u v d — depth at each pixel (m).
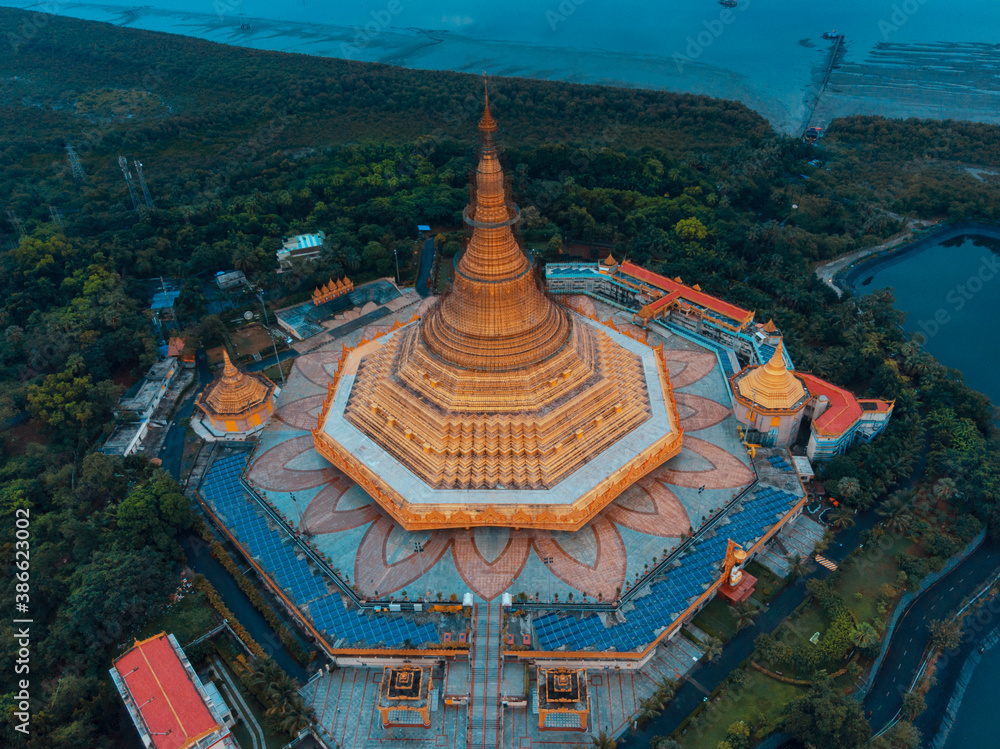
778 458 130.62
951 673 105.31
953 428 136.38
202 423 144.75
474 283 108.88
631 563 108.94
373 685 100.31
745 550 112.25
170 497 118.00
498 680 96.38
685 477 123.19
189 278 185.75
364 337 169.38
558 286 184.62
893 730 93.06
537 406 113.81
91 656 99.94
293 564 112.31
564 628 101.69
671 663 102.50
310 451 130.88
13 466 128.25
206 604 110.19
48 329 157.25
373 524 115.94
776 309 172.38
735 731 91.88
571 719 93.25
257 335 174.50
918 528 119.06
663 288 173.62
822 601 107.25
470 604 101.25
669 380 141.62
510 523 107.44
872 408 135.00
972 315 186.88
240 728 96.44
